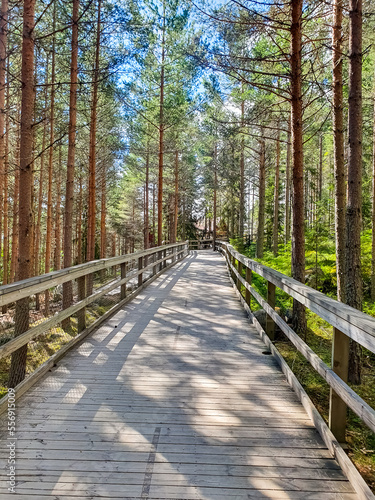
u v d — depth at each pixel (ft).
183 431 7.98
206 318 18.40
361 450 10.39
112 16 28.68
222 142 59.11
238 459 7.02
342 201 22.34
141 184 86.63
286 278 12.07
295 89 19.94
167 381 10.70
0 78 25.04
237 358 12.67
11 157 44.16
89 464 6.81
